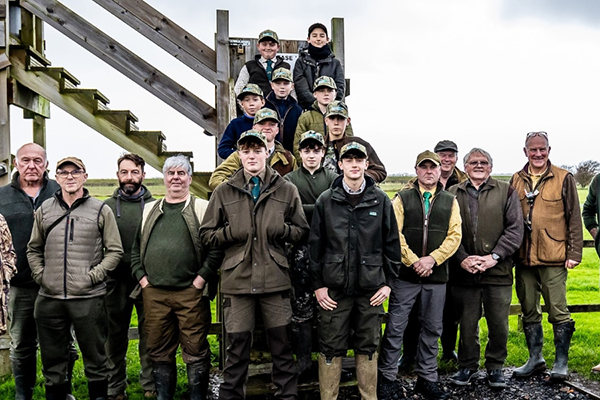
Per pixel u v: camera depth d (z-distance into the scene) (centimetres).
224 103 586
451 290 459
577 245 462
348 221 388
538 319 482
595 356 532
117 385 437
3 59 566
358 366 396
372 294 391
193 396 391
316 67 586
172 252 384
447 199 430
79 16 584
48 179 429
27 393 416
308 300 415
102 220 395
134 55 586
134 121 658
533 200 473
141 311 444
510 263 453
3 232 341
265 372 431
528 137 484
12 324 411
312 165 422
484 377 480
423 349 432
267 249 376
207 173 607
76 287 379
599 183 492
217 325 486
